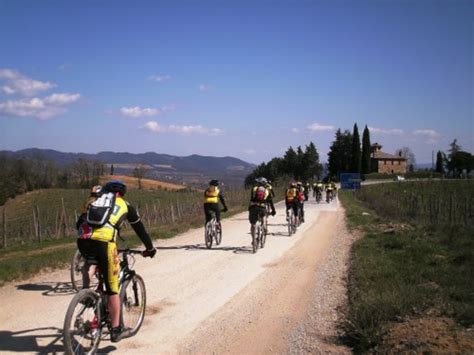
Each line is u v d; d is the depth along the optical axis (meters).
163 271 10.09
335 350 5.64
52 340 5.74
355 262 10.66
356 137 109.19
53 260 10.77
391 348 5.16
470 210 19.33
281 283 9.15
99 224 5.15
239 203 33.88
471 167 118.56
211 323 6.62
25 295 8.00
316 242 14.96
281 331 6.33
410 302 6.59
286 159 113.31
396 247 12.51
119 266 5.45
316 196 38.69
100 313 5.15
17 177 68.44
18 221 32.81
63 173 78.75
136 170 93.75
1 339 5.76
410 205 26.14
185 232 17.80
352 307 6.84
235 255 12.31
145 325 6.45
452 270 9.01
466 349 4.81
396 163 133.25
